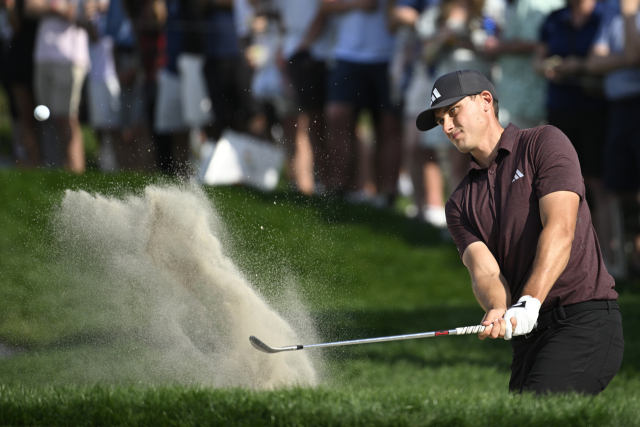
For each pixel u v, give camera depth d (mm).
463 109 13977
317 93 35125
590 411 12227
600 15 29953
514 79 31891
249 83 36031
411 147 34312
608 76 28766
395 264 31266
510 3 33344
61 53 35000
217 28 35406
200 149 37625
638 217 29578
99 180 33125
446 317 26766
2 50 36281
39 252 27469
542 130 13820
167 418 12359
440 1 32312
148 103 35656
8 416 12789
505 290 13352
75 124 35750
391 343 23891
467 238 14234
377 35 33500
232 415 12391
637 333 24109
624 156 28766
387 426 12000
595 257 13664
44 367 19844
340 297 28156
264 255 29250
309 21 34750
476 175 14312
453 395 13852
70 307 22938
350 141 34188
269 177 35906
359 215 33688
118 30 35406
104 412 12633
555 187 13156
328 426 11992
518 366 14258
